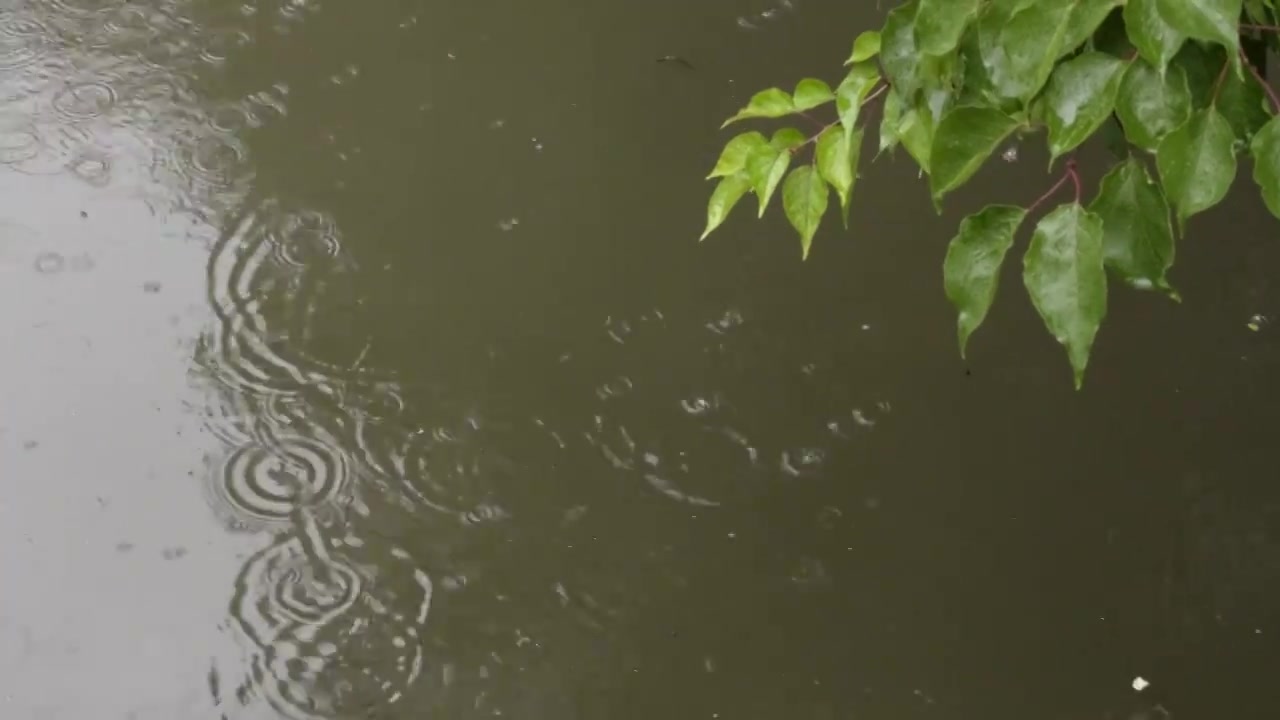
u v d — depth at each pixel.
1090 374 2.96
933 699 2.44
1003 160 3.40
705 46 3.86
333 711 2.43
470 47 3.84
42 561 2.63
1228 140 1.02
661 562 2.66
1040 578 2.61
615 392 2.97
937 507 2.74
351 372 3.00
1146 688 2.44
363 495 2.78
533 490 2.79
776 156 1.34
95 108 3.60
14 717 2.40
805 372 3.00
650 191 3.43
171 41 3.81
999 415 2.89
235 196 3.38
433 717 2.43
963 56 1.21
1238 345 2.99
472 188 3.43
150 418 2.89
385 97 3.68
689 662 2.50
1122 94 1.05
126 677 2.47
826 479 2.80
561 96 3.70
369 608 2.59
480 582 2.63
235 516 2.73
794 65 3.81
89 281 3.16
